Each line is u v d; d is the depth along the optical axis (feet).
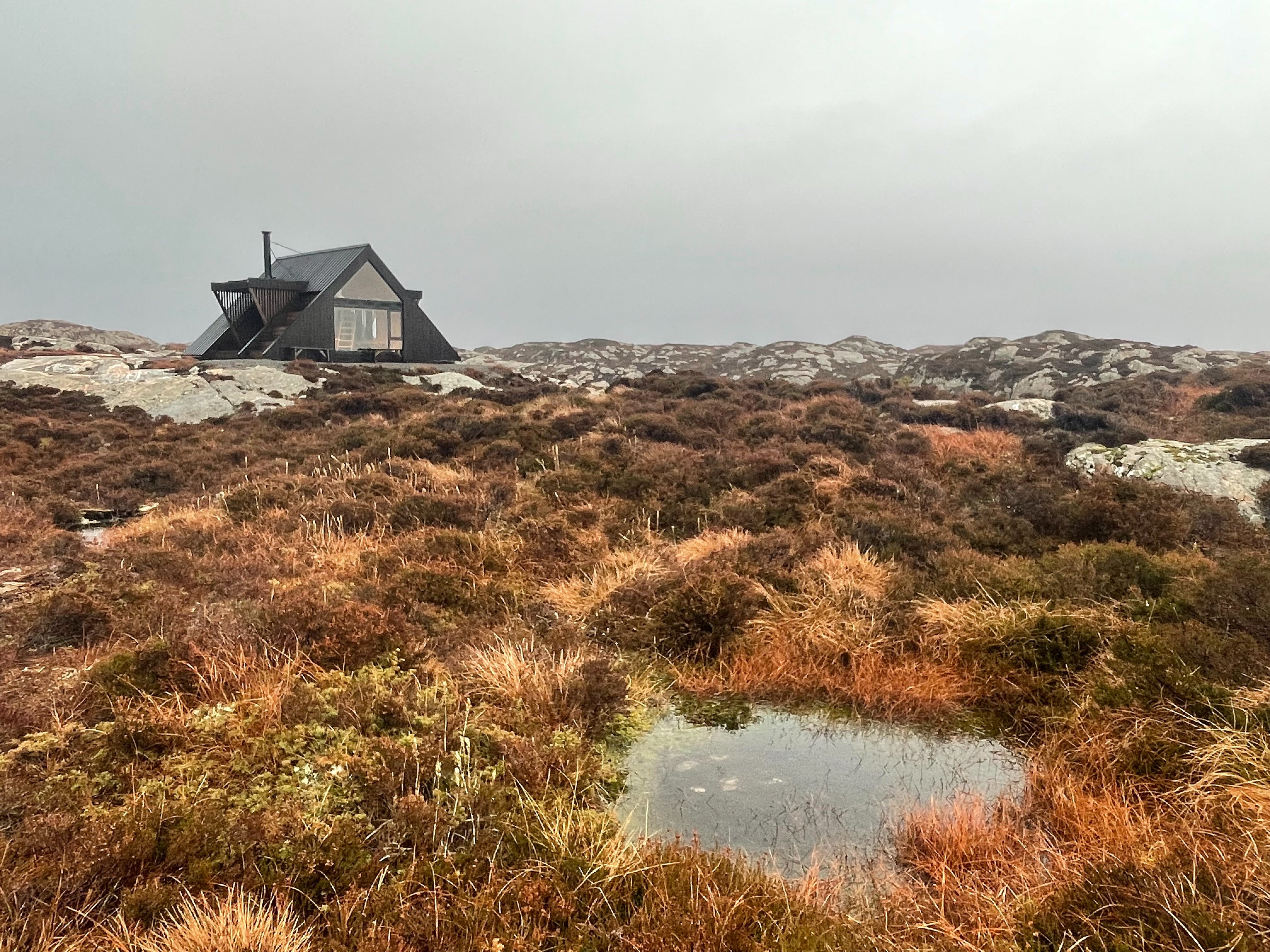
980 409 57.62
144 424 59.57
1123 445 44.19
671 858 11.05
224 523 30.32
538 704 15.61
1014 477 36.32
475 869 10.38
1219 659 15.51
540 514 31.40
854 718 16.51
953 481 37.63
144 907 9.25
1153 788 12.67
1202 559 22.81
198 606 19.44
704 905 9.95
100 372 74.90
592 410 54.75
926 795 13.42
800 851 11.84
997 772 14.24
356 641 17.43
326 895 9.91
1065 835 11.88
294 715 14.15
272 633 17.66
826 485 33.96
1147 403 67.36
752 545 25.84
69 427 54.49
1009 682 17.07
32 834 10.32
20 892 9.14
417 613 20.38
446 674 16.71
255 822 10.68
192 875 9.83
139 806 11.14
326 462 42.34
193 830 10.58
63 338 168.14
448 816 11.43
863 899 10.69
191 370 74.59
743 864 11.10
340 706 14.51
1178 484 35.65
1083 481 36.86
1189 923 8.64
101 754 12.76
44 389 65.51
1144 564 21.56
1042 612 18.48
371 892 9.87
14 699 14.75
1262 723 12.87
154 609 19.60
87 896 9.46
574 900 10.05
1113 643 16.66
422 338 100.32
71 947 8.58
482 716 14.74
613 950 9.29
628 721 16.20
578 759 13.67
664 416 50.98
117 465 45.68
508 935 9.20
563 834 11.32
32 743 12.92
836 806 13.14
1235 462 37.24
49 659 17.44
